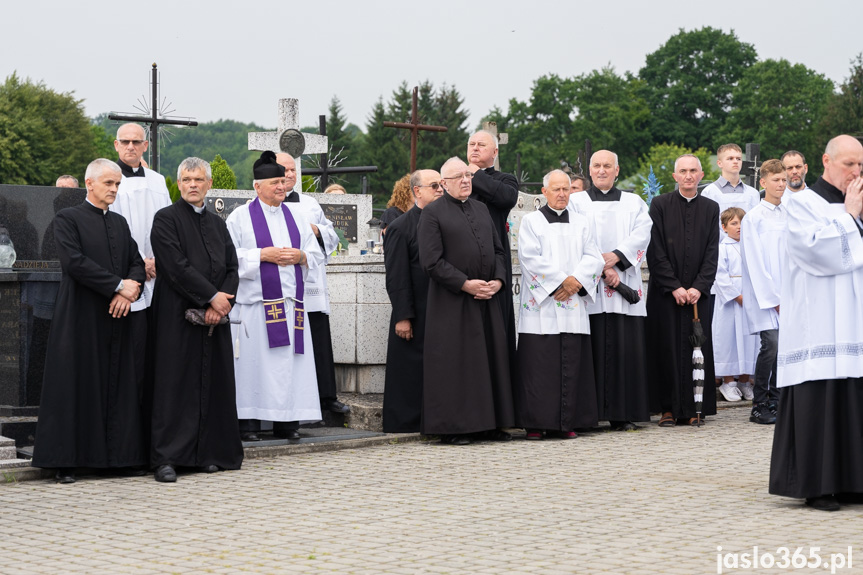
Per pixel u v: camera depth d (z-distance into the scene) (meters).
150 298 9.73
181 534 6.70
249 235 10.02
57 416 8.54
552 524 6.89
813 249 7.42
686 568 5.81
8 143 61.06
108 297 8.70
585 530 6.72
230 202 17.00
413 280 10.83
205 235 9.12
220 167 25.03
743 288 11.65
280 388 9.89
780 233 11.61
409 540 6.49
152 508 7.52
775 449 7.55
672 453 9.57
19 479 8.67
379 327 11.91
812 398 7.41
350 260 11.93
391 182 69.56
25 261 10.66
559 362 10.53
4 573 5.83
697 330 11.15
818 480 7.34
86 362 8.66
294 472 8.88
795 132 67.62
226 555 6.16
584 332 10.60
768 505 7.46
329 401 11.15
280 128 18.53
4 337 10.04
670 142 72.94
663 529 6.74
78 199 10.88
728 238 12.99
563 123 73.94
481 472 8.73
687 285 11.30
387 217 12.16
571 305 10.55
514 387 10.66
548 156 71.75
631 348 10.99
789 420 7.52
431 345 10.30
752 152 20.17
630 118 72.19
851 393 7.37
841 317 7.41
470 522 6.95
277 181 10.09
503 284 10.45
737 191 13.33
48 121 64.31
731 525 6.85
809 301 7.50
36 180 62.22
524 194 15.20
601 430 11.11
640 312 11.06
